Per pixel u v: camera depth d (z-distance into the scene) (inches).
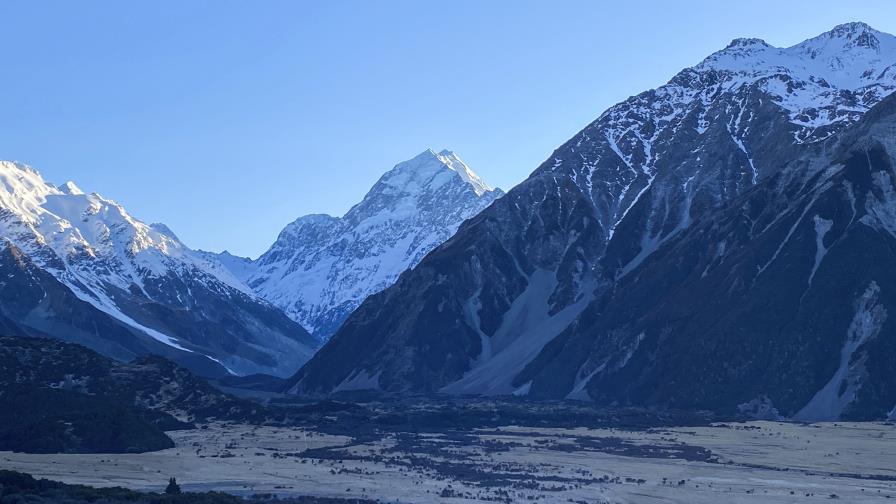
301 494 6978.4
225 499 6161.4
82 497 6008.9
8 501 5669.3
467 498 6884.8
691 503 6845.5
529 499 6879.9
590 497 7003.0
